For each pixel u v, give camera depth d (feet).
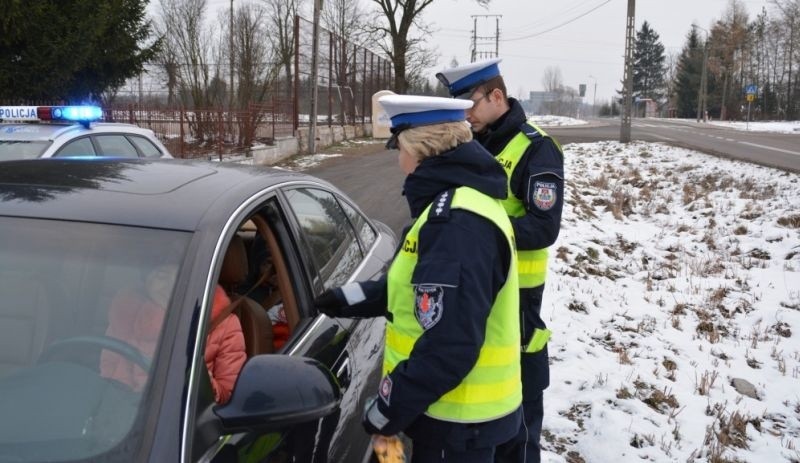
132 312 5.94
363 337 9.25
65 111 21.50
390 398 6.22
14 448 5.22
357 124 98.27
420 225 6.51
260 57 106.22
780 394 15.43
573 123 215.10
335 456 6.96
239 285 9.00
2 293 6.25
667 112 367.45
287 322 8.50
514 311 6.83
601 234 32.09
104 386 5.56
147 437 5.12
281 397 5.61
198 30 129.18
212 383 6.57
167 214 6.71
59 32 55.01
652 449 12.35
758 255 29.09
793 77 279.90
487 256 6.24
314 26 68.85
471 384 6.68
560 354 16.49
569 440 12.73
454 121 6.73
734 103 289.12
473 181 6.54
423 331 6.30
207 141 59.67
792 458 12.52
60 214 6.70
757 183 48.03
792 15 262.26
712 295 22.61
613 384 14.75
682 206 41.96
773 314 20.68
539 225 9.34
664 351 17.39
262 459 5.82
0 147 20.07
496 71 9.76
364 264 11.15
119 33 62.95
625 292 22.91
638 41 408.87
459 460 6.89
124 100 80.07
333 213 10.97
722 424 13.53
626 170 61.72
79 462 5.03
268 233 8.47
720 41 293.43
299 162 63.46
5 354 5.97
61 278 6.24
